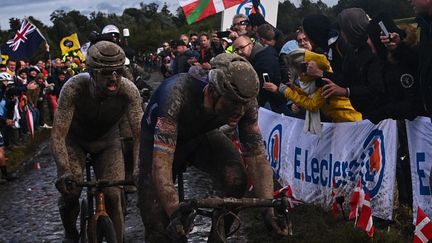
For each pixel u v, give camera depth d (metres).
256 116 2.87
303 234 4.45
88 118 3.91
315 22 5.29
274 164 6.33
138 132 3.81
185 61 9.12
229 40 8.63
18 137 11.65
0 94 9.90
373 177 4.45
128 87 3.88
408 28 4.25
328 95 4.62
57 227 5.70
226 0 9.22
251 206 2.43
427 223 3.51
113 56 3.58
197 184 7.14
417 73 4.03
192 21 9.27
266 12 9.31
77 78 3.84
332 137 5.00
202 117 2.86
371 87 4.41
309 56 4.97
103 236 3.64
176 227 2.35
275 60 6.40
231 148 3.06
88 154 4.20
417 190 4.06
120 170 4.00
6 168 8.49
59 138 3.78
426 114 4.01
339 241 4.13
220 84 2.52
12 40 15.41
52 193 7.34
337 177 4.93
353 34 4.59
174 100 2.79
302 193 5.57
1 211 6.55
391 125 4.22
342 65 4.95
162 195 2.66
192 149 3.10
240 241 4.56
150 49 58.00
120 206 3.94
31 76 12.98
